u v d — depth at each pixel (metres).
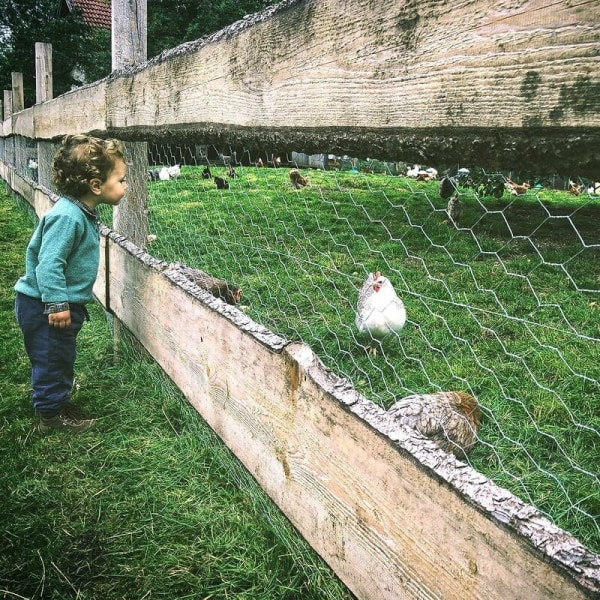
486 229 6.98
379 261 5.66
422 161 0.93
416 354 3.47
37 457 2.40
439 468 0.89
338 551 1.20
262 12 1.31
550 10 0.67
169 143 2.14
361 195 8.40
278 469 1.42
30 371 3.17
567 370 3.16
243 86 1.42
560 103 0.67
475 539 0.83
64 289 2.44
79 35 22.42
